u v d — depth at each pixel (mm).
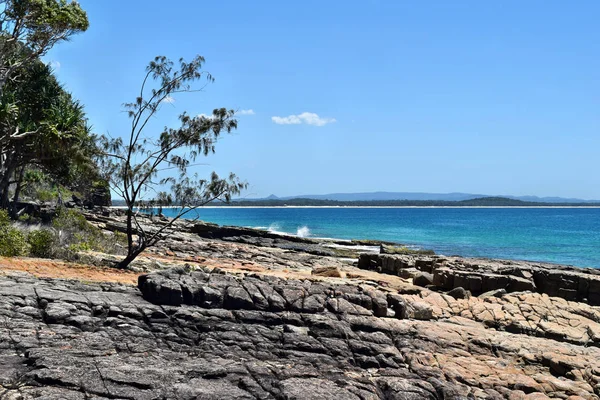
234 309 11289
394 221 127188
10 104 28062
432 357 10836
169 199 19328
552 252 55969
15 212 32062
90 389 7062
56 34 31297
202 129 19078
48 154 31594
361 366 10148
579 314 15742
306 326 11125
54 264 15711
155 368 8023
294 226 100625
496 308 15438
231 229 49812
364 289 13086
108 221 42688
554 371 11367
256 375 8445
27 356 7910
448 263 25656
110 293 11180
